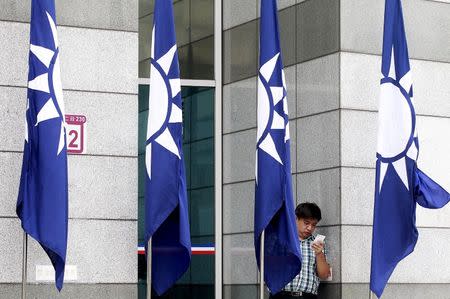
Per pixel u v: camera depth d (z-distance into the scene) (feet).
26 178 43.52
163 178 45.37
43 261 47.62
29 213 43.34
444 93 56.65
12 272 47.14
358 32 53.93
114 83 49.49
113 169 49.19
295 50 56.18
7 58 47.75
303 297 52.11
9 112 47.62
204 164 58.80
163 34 46.01
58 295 47.78
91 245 48.47
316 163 54.44
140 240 56.34
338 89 53.36
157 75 45.83
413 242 47.96
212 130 59.21
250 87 57.57
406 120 48.19
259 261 47.32
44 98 43.50
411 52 55.98
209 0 59.52
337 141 53.21
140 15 57.77
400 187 47.96
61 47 48.83
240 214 57.62
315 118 54.70
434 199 48.62
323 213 53.83
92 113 49.06
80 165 48.62
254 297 56.44
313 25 55.11
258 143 46.91
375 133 53.93
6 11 47.88
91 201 48.65
